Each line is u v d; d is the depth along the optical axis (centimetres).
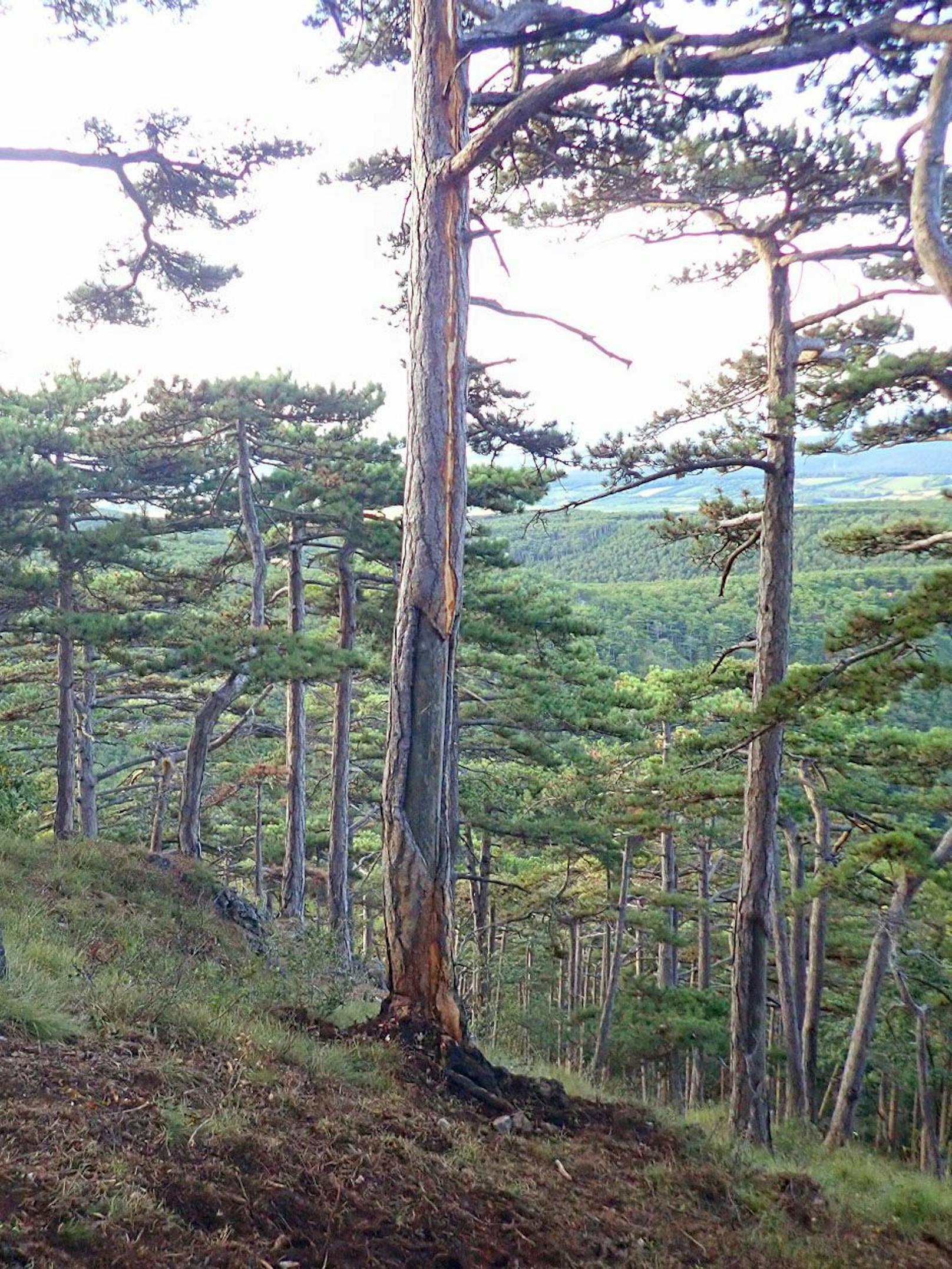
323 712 3166
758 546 1428
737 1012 1241
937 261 499
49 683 2570
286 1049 663
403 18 1001
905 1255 660
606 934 3158
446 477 808
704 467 1238
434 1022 760
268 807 3678
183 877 1638
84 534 1922
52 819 2764
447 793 799
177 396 1944
